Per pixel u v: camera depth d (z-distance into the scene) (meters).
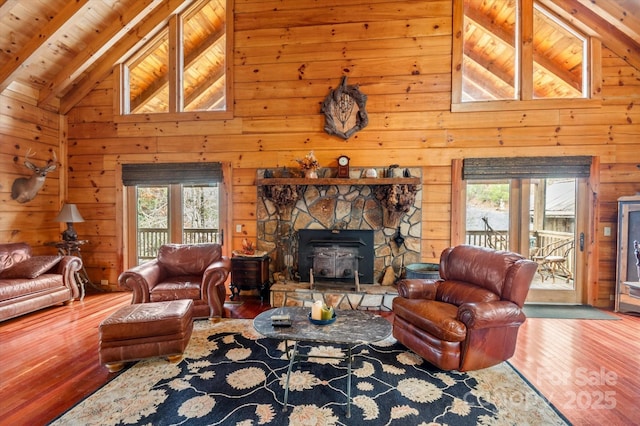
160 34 4.51
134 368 2.42
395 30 4.12
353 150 4.21
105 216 4.60
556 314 3.61
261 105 4.34
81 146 4.61
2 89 3.88
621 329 3.17
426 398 2.05
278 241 4.28
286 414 1.88
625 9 3.47
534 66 4.13
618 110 3.89
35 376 2.30
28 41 3.76
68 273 3.96
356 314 2.52
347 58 4.20
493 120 4.04
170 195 4.64
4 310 3.22
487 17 4.20
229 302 4.08
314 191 4.23
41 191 4.40
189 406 1.96
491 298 2.46
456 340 2.26
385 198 4.04
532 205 4.11
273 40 4.29
